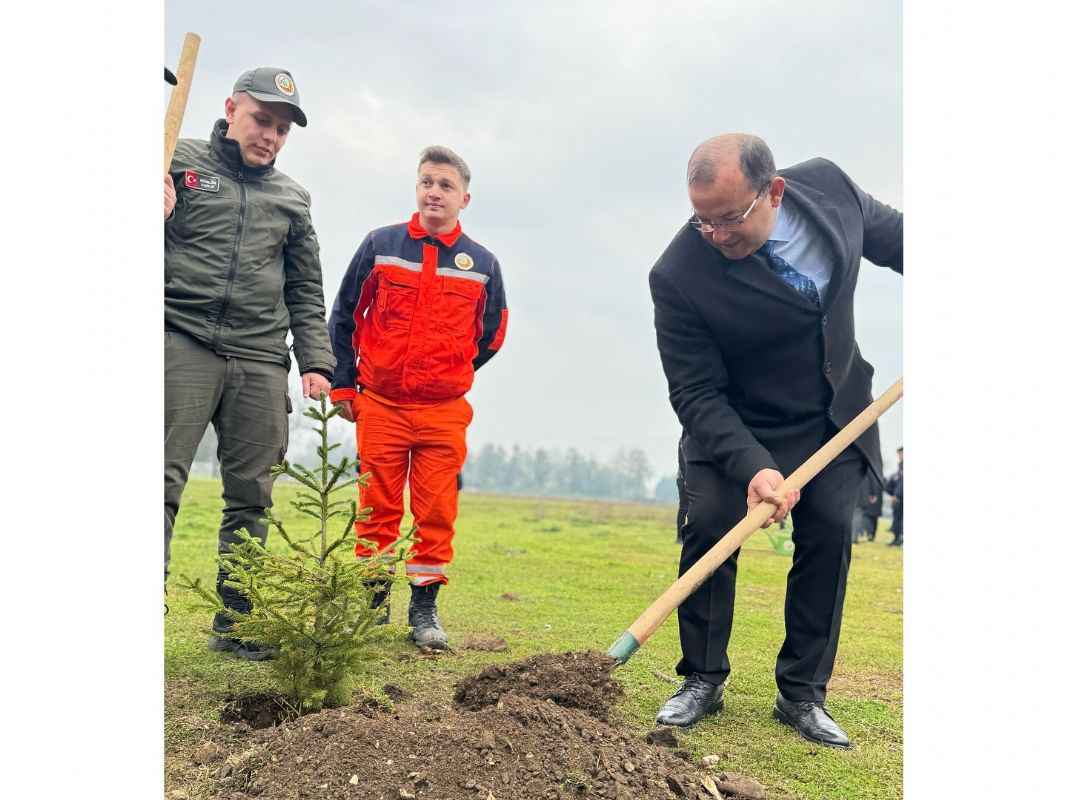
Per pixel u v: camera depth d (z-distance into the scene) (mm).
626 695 3684
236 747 2779
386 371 4316
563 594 6102
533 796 2359
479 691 3002
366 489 4414
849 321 3516
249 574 3020
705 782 2631
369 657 3129
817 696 3350
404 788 2354
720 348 3523
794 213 3422
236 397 3793
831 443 3354
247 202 3779
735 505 3469
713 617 3465
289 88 3803
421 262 4383
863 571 8594
